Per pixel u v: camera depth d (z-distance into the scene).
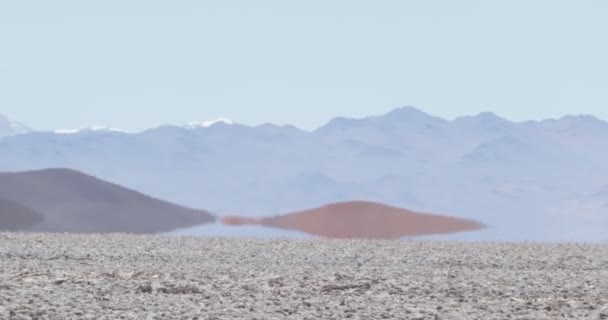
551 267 114.00
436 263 117.62
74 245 137.12
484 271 107.19
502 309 70.50
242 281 88.75
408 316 65.94
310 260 119.06
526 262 119.31
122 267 105.12
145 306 69.00
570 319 65.81
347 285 85.00
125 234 171.62
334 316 65.69
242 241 153.00
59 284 84.25
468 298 78.50
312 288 83.75
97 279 88.00
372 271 105.50
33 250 126.38
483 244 154.12
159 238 158.50
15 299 71.44
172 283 84.38
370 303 73.31
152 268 104.56
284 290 81.88
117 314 64.31
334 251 133.25
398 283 89.44
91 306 67.94
